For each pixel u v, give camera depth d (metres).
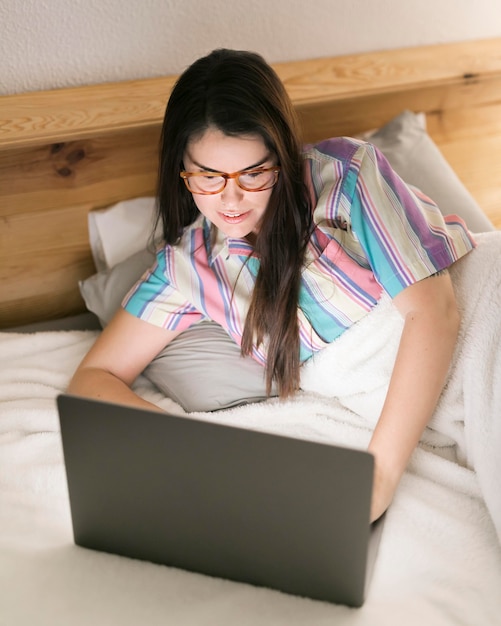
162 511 1.11
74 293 1.82
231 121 1.17
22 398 1.52
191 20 1.69
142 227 1.75
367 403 1.44
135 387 1.56
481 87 1.99
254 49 1.78
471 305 1.35
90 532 1.18
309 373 1.46
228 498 1.06
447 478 1.32
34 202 1.69
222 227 1.30
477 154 2.07
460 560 1.19
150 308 1.49
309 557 1.08
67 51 1.63
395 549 1.20
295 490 1.02
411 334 1.27
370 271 1.36
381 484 1.21
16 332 1.74
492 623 1.10
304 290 1.38
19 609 1.09
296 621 1.07
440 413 1.36
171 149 1.26
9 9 1.54
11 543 1.21
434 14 1.91
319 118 1.85
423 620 1.09
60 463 1.37
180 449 1.04
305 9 1.78
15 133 1.58
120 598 1.11
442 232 1.34
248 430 1.00
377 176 1.32
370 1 1.83
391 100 1.91
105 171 1.73
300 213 1.31
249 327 1.41
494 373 1.29
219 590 1.12
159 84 1.68
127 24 1.65
